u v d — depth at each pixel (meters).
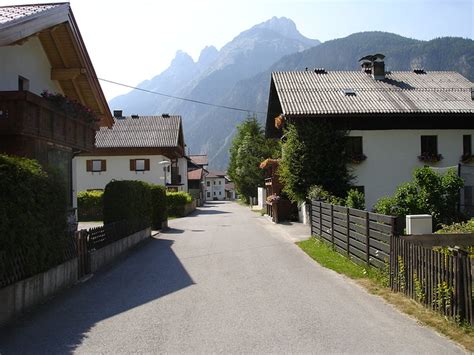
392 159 26.38
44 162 12.01
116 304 7.74
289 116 25.53
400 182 26.30
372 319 6.65
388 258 9.15
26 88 13.47
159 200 22.58
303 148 25.70
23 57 13.18
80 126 14.47
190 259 12.84
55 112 12.11
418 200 16.19
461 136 26.72
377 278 9.55
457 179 16.58
